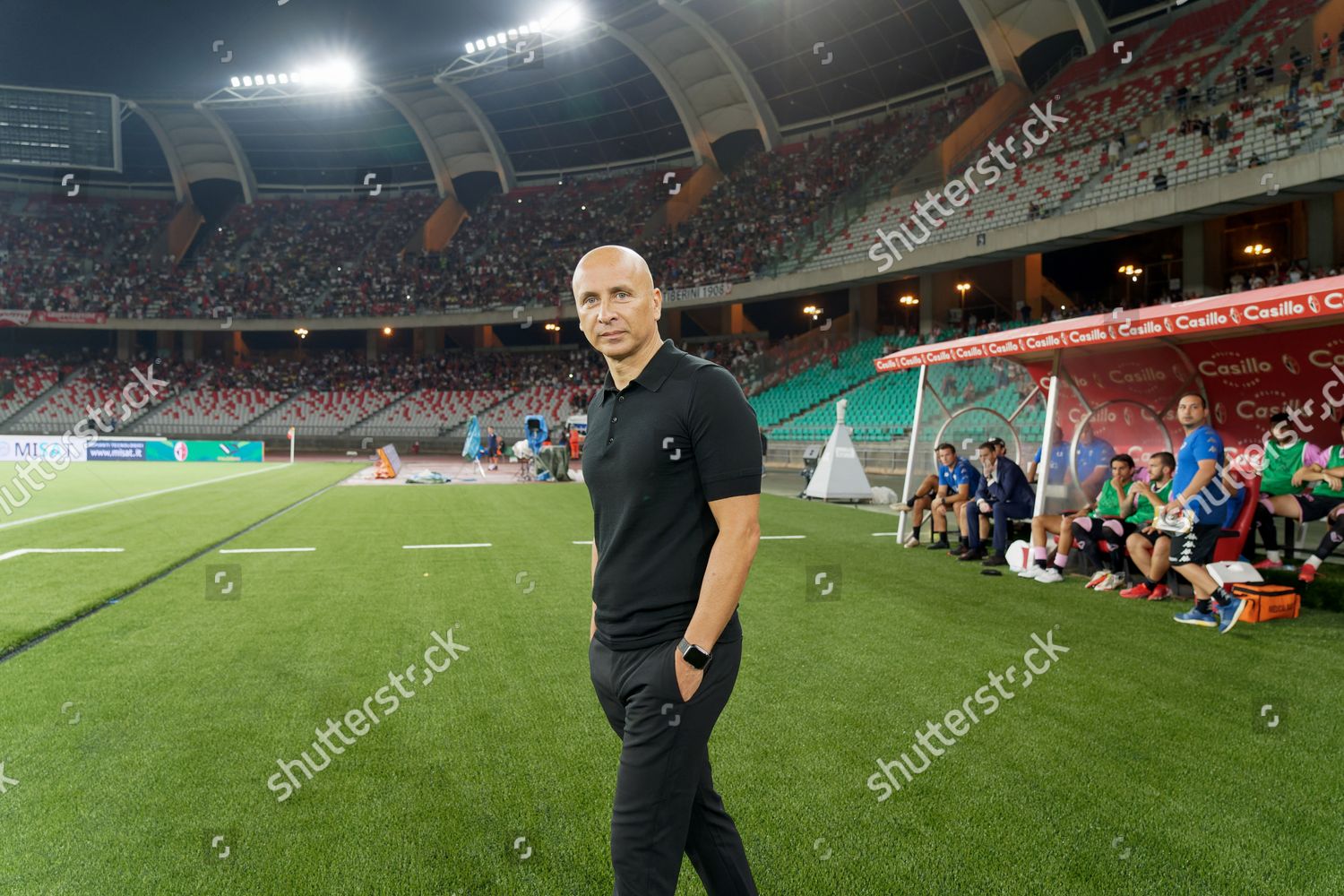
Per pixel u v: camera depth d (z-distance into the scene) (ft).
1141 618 17.60
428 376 131.13
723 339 118.62
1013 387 62.69
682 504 5.29
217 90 114.01
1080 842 7.89
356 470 78.02
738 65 102.63
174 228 137.69
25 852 7.62
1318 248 57.98
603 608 5.50
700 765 5.18
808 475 53.26
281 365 139.03
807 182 104.99
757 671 13.62
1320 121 55.47
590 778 9.42
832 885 7.12
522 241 128.67
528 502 46.47
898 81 100.68
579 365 126.31
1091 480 26.07
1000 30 86.79
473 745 10.39
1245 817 8.41
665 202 120.67
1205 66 70.54
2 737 10.52
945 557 26.32
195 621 17.08
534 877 7.28
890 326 102.68
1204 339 23.08
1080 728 10.96
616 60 107.04
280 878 7.22
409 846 7.82
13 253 129.29
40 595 19.13
